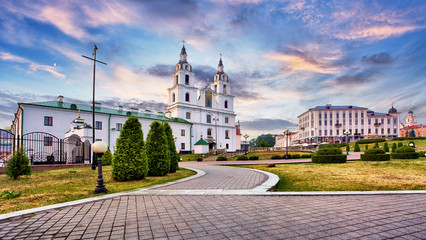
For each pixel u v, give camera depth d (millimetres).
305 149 46281
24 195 6750
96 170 14812
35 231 3826
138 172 10172
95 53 18531
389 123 79812
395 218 4281
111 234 3680
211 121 61250
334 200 5836
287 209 5023
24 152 10938
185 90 57125
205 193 6840
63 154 25547
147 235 3627
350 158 24453
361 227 3848
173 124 50594
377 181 8664
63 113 33906
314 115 79875
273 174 11508
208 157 42000
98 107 41438
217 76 66500
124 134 10484
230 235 3576
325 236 3490
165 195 6652
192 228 3912
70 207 5348
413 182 8281
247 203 5625
